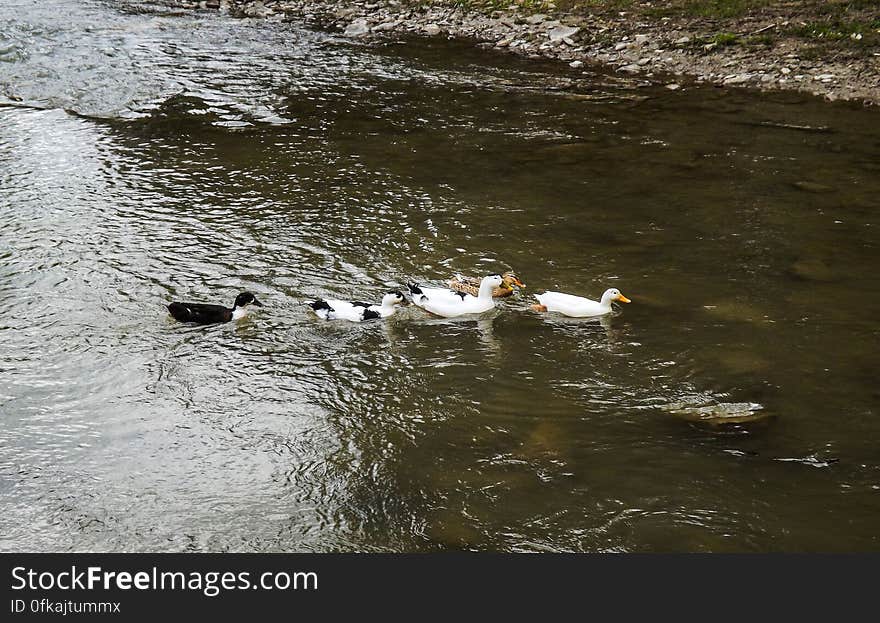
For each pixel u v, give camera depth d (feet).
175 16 101.96
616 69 80.43
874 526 26.96
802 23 83.87
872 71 73.56
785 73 75.51
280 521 27.78
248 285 42.98
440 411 33.30
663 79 77.36
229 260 45.52
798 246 46.52
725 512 27.71
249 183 56.13
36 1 107.24
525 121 67.97
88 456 30.81
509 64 83.15
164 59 84.28
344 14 102.12
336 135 65.26
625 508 27.99
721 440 31.14
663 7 92.32
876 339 37.52
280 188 55.26
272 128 66.85
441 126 67.10
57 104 71.61
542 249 46.83
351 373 35.88
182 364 36.42
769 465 29.76
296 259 45.65
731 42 81.87
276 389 34.76
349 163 59.57
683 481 29.09
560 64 82.74
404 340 38.45
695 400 33.47
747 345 37.29
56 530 27.43
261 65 83.20
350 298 41.73
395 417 32.96
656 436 31.48
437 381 35.29
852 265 44.29
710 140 62.75
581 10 94.43
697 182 55.42
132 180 56.49
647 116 68.39
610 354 36.96
